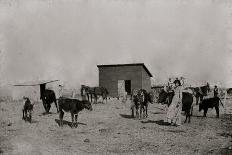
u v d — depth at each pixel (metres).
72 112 16.34
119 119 19.20
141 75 38.62
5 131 15.09
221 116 20.22
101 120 18.88
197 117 19.77
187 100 16.98
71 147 12.39
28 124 17.34
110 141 13.39
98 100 34.16
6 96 31.36
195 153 11.30
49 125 17.08
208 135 14.23
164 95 17.28
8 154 11.30
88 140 13.38
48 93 21.50
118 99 35.19
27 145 12.49
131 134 14.71
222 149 11.76
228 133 14.57
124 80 39.16
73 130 15.77
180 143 12.89
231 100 30.64
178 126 16.52
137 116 19.67
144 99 19.48
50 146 12.50
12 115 21.12
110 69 39.62
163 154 11.26
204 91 30.41
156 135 14.45
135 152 11.55
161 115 20.91
